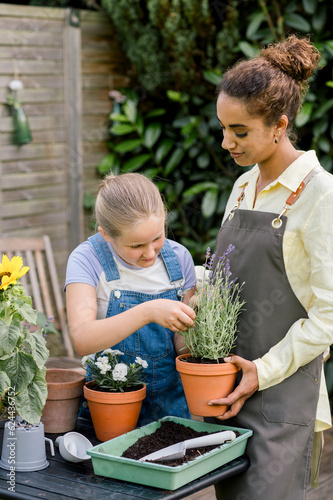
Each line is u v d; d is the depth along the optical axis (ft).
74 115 14.11
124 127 14.39
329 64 11.99
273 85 4.79
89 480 4.57
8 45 12.80
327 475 10.14
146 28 13.84
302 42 5.08
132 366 5.26
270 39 12.41
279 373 4.96
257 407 5.15
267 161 5.24
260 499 5.07
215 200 13.30
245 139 4.94
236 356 4.99
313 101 11.99
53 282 12.18
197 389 4.91
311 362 5.23
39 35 13.29
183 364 4.90
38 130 13.53
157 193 5.10
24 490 4.39
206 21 12.91
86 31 14.28
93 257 5.52
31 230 13.64
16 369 4.88
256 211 5.26
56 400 5.36
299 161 5.11
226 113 4.89
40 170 13.69
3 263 5.00
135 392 5.10
